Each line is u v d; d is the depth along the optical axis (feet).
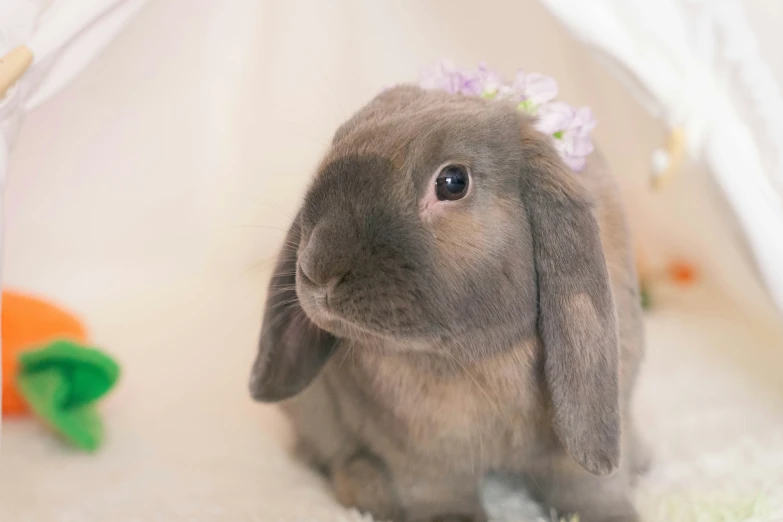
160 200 2.03
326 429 1.26
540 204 1.01
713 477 1.24
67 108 1.82
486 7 1.74
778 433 1.34
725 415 1.41
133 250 2.04
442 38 1.81
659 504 1.17
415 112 1.03
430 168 0.97
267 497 1.22
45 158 1.87
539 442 1.11
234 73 1.94
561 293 1.02
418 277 0.95
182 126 1.96
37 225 1.95
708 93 1.13
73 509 1.18
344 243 0.95
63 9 1.05
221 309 1.86
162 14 1.78
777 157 1.12
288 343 1.18
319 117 1.91
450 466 1.14
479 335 1.01
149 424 1.42
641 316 1.24
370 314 0.95
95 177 1.96
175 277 2.01
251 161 1.99
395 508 1.20
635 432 1.27
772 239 1.13
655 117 1.18
